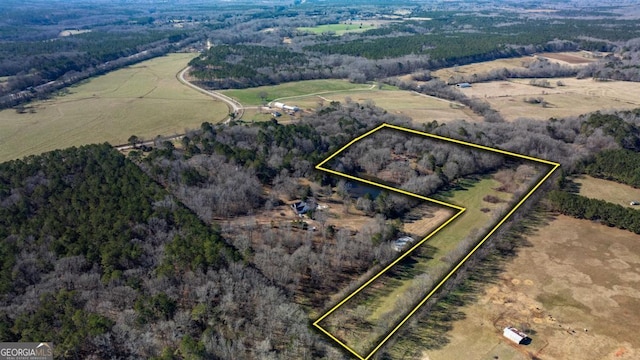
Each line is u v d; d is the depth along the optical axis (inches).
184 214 3663.9
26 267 3061.0
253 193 4293.8
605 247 3742.6
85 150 4933.6
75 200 3875.5
